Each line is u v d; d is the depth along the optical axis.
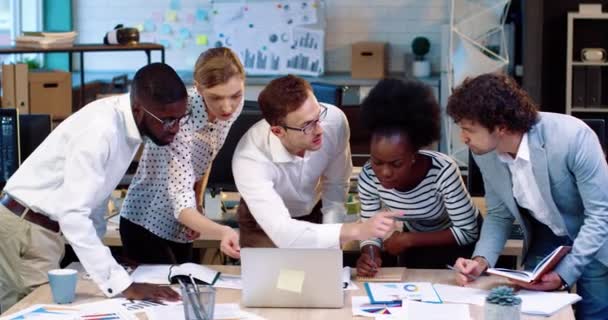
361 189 3.38
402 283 3.14
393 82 3.10
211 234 3.17
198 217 3.21
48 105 6.21
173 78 2.93
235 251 3.11
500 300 2.63
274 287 2.92
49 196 3.09
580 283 3.29
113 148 2.95
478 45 7.61
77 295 3.03
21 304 2.94
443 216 3.44
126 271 3.18
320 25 9.23
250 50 9.30
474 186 4.35
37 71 6.29
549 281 3.02
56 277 2.92
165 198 3.40
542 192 3.08
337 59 9.59
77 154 2.91
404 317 2.77
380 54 9.13
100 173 2.93
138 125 2.98
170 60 9.59
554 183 3.08
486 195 3.32
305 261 2.90
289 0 9.24
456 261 3.24
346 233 3.05
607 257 3.12
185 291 2.66
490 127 2.94
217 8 9.31
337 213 3.48
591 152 3.03
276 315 2.86
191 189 3.30
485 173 3.18
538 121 3.04
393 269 3.29
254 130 3.27
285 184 3.31
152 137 3.01
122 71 9.59
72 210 2.89
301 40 9.25
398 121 3.05
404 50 9.52
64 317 2.79
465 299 2.96
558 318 2.80
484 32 7.62
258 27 9.28
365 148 4.70
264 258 2.91
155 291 2.98
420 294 3.01
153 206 3.44
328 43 9.56
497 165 3.12
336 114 3.36
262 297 2.93
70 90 6.29
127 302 2.94
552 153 3.02
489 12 7.59
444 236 3.34
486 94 2.93
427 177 3.26
